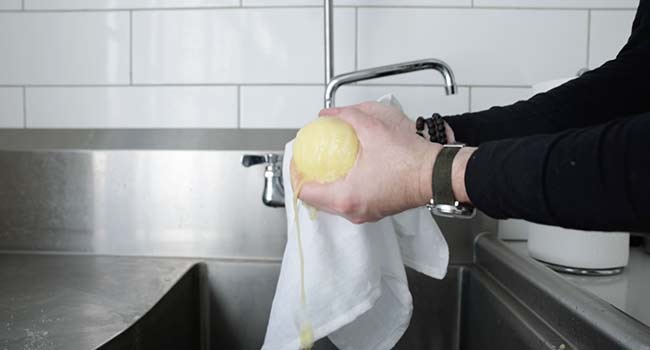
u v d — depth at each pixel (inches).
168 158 29.5
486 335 23.6
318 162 13.9
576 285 19.0
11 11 31.9
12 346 16.5
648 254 28.2
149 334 20.6
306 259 16.6
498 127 19.0
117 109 31.9
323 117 15.0
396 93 31.4
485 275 26.1
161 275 26.1
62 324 18.7
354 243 16.7
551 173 10.5
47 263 28.3
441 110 31.4
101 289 23.6
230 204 29.5
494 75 31.2
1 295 22.5
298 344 16.7
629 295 20.6
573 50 31.1
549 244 25.0
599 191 9.9
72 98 32.0
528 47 31.1
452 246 29.3
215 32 31.4
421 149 13.0
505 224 30.3
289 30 31.3
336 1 31.0
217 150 29.4
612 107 19.5
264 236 29.5
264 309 29.0
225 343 29.2
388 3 31.0
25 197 30.1
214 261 29.1
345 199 13.6
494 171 11.4
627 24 30.9
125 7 31.5
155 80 31.7
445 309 28.3
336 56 31.2
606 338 14.7
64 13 31.7
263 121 31.7
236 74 31.5
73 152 29.7
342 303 16.6
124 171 29.7
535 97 20.3
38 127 32.0
